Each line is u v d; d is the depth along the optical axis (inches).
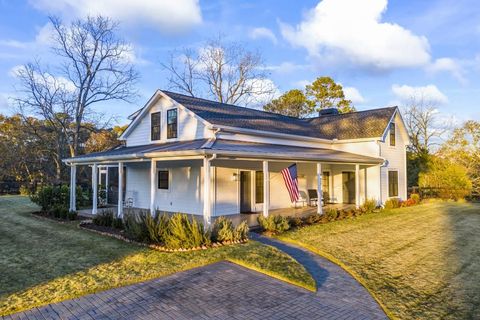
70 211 580.1
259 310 221.8
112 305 226.4
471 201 983.6
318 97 1766.7
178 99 660.1
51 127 1202.0
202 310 220.2
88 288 251.8
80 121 1151.6
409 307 231.8
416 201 902.4
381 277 294.2
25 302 226.2
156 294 246.2
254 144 605.9
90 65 1135.0
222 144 514.0
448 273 307.7
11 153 1284.4
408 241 436.1
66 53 1098.7
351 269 314.5
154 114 703.7
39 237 430.3
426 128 1499.8
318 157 584.7
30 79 1070.4
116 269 296.0
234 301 235.6
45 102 1098.7
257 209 663.8
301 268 307.3
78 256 337.4
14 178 1337.4
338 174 875.4
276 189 713.0
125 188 778.8
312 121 1023.0
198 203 600.1
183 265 307.0
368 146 807.1
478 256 366.0
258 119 754.2
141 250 358.0
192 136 614.9
